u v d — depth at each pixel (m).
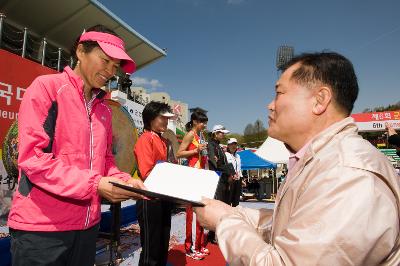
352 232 0.87
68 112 1.80
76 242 1.85
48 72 6.07
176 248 4.88
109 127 2.21
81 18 9.79
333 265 0.87
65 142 1.80
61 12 9.34
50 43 10.64
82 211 1.83
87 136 1.88
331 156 1.04
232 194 6.74
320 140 1.13
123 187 1.46
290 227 0.98
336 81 1.19
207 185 1.57
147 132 3.26
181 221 7.20
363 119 19.45
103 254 4.11
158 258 3.00
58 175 1.62
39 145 1.65
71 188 1.63
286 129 1.28
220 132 5.71
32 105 1.68
